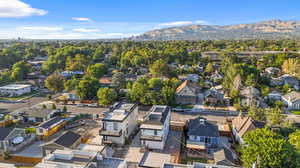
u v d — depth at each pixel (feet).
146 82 199.72
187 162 90.38
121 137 103.81
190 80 234.79
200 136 100.53
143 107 160.25
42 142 108.17
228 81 203.82
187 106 163.94
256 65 287.69
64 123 126.52
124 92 181.78
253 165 62.39
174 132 117.70
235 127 113.70
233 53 336.70
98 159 73.41
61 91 205.98
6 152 93.15
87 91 173.06
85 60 318.65
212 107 161.58
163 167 66.54
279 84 215.10
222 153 87.25
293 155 67.46
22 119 136.15
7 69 293.84
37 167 62.28
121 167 69.56
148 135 98.63
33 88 218.38
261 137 73.87
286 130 107.86
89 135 114.52
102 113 147.33
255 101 158.51
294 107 155.63
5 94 197.88
